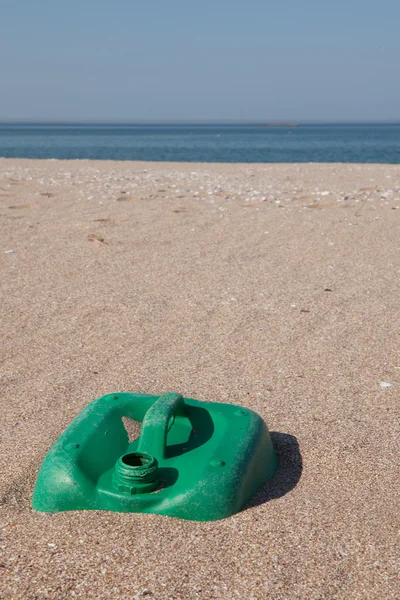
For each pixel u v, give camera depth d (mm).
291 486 947
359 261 2260
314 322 1619
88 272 2084
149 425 927
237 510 880
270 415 1154
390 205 3521
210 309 1709
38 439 1062
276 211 3316
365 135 32406
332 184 4648
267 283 1968
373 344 1482
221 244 2510
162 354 1416
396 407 1191
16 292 1856
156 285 1936
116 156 10617
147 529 844
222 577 775
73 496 878
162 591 756
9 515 877
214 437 955
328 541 833
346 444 1062
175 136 29828
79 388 1252
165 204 3508
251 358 1399
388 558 808
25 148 13930
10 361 1377
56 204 3494
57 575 776
